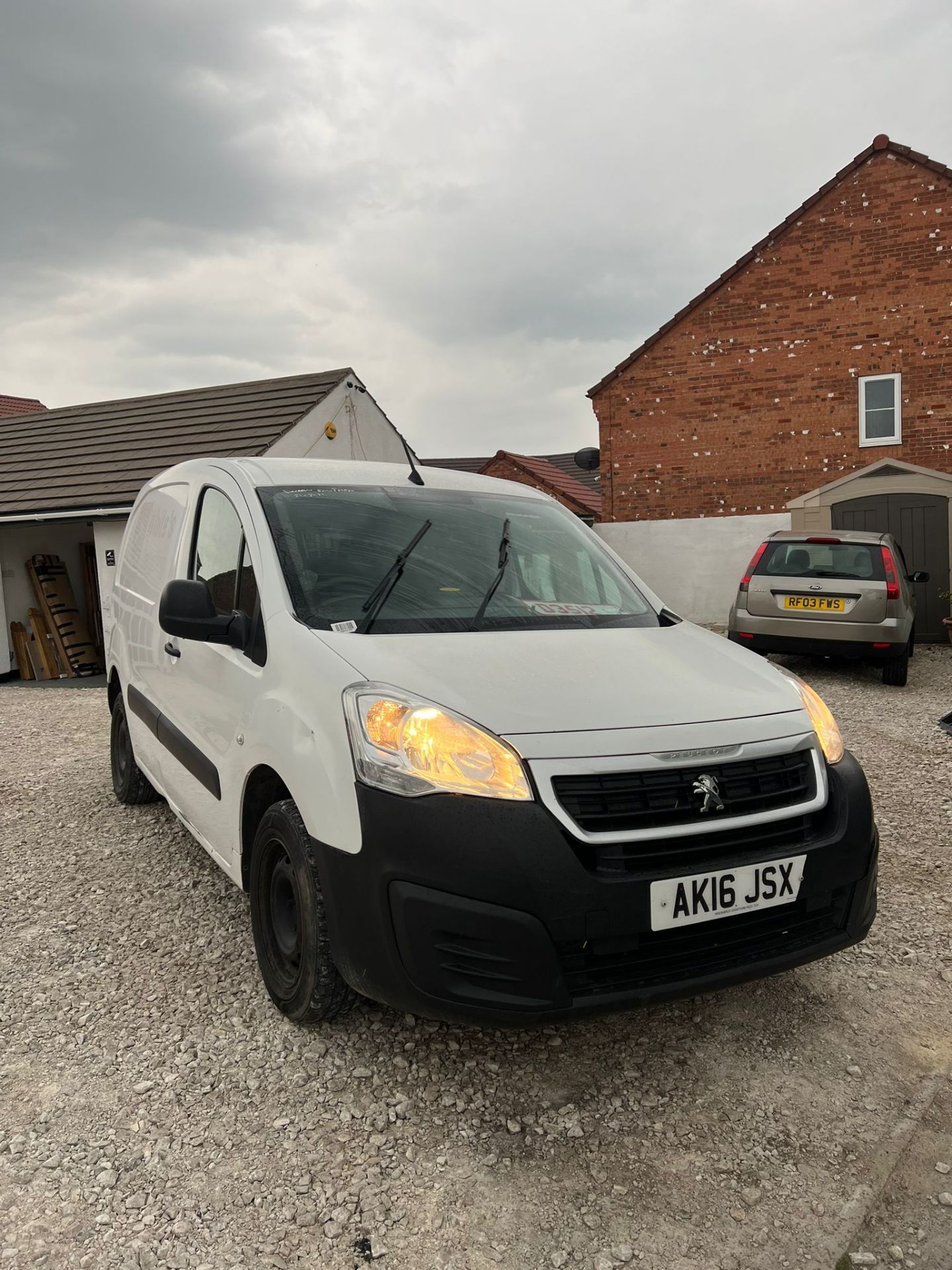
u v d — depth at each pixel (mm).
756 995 3189
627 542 17828
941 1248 2070
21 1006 3145
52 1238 2094
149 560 4699
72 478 14133
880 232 15820
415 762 2371
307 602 3029
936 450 15766
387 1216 2166
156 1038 2920
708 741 2518
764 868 2488
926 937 3629
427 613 3080
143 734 4676
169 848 4715
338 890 2465
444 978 2311
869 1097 2613
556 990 2279
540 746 2379
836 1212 2174
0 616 14117
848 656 9281
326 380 15688
